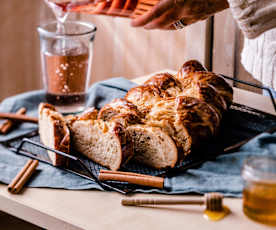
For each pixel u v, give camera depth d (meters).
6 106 1.43
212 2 1.04
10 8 2.07
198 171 0.96
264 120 1.17
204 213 0.83
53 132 1.02
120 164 0.98
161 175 0.96
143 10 1.04
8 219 1.12
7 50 2.12
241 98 1.36
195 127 1.01
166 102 1.06
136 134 1.01
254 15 1.01
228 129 1.15
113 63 2.11
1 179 0.99
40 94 1.47
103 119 1.09
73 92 1.34
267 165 0.78
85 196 0.92
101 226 0.82
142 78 1.55
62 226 0.85
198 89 1.11
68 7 1.09
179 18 1.08
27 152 1.10
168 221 0.82
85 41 1.33
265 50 1.26
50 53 1.30
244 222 0.80
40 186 0.96
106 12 1.06
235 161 0.99
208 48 1.53
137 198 0.89
